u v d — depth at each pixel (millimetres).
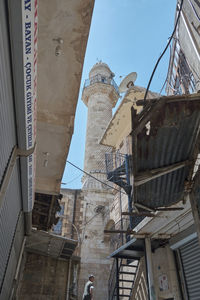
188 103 3430
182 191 4914
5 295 7066
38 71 5602
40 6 4406
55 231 18109
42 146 7645
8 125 3943
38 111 6539
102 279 15539
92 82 27672
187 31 6469
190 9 6094
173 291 7363
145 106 3406
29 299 10852
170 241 8086
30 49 3496
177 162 4383
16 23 3109
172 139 3887
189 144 4090
